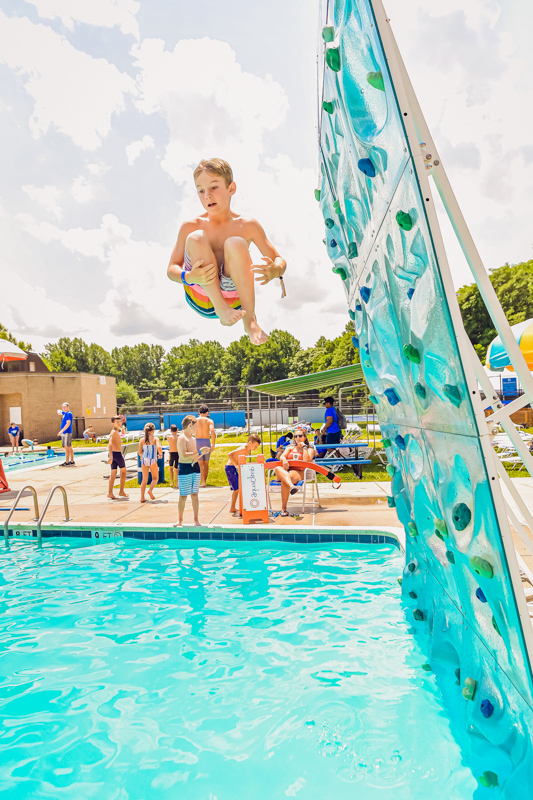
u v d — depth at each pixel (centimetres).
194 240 227
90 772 253
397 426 340
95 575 573
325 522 713
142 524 731
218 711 305
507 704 210
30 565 614
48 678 350
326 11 236
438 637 331
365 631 408
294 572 564
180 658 375
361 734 276
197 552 657
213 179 228
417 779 237
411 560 438
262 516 726
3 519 793
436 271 158
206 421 1096
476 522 183
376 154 196
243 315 227
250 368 8719
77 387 3003
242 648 387
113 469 970
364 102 189
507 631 180
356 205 270
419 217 162
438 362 182
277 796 231
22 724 296
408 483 346
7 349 1725
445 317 160
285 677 342
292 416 3272
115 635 417
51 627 434
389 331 260
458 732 272
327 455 1248
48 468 1571
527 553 471
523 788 185
